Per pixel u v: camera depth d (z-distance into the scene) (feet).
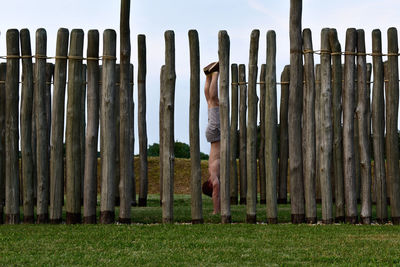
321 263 21.24
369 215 35.68
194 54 34.60
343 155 35.73
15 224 34.53
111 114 34.76
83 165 51.42
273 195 34.86
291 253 23.30
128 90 35.40
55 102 34.55
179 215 39.70
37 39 34.63
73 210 34.60
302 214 34.99
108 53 34.73
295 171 34.91
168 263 21.04
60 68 34.63
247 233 29.01
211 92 42.39
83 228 31.19
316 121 44.42
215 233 28.96
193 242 25.81
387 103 36.01
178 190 81.41
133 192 53.31
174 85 34.99
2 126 47.34
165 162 34.88
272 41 35.04
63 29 34.73
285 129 55.01
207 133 42.78
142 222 36.55
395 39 35.73
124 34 35.04
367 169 35.78
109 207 34.65
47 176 35.17
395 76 35.73
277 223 34.91
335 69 36.06
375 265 20.88
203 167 88.12
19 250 23.98
